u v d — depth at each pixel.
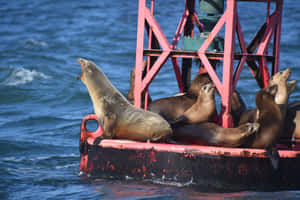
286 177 23.27
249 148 24.28
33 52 90.75
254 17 123.69
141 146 23.94
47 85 61.47
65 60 81.38
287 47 88.44
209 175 23.02
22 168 28.33
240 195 21.95
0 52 90.81
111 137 25.98
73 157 31.98
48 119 44.38
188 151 23.19
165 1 155.25
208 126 24.94
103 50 91.56
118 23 129.25
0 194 22.66
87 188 23.38
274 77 26.53
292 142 26.36
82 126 26.95
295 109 28.47
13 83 62.22
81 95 55.53
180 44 85.81
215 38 27.81
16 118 45.06
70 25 130.62
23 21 143.00
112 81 62.16
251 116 26.47
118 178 24.34
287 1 156.00
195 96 28.33
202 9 28.58
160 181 23.55
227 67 25.33
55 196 22.28
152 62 29.30
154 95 54.47
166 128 25.22
